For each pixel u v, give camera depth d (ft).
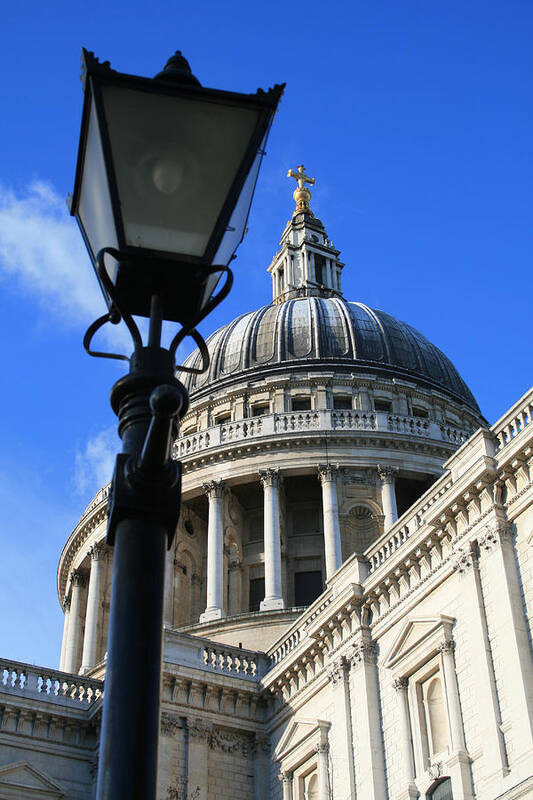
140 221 25.95
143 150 25.63
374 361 241.96
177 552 220.64
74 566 238.89
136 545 25.76
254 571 221.25
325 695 141.08
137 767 23.39
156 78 26.18
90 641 216.54
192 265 26.50
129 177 25.59
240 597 216.13
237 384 239.50
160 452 24.85
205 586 221.05
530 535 111.96
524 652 107.24
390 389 237.45
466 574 117.80
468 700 112.78
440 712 119.34
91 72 25.32
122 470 26.30
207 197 26.11
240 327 253.85
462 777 108.37
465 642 115.85
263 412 235.61
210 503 216.95
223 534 214.69
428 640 121.60
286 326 247.91
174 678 149.07
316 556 219.20
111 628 25.04
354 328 247.91
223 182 26.11
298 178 304.50
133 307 27.81
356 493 216.33
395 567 130.31
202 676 151.23
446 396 246.06
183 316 28.14
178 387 27.07
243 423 224.33
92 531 234.38
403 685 125.08
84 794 142.31
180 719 147.74
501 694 107.86
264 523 215.92
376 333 249.34
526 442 113.39
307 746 139.85
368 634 135.03
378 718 128.06
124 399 27.76
